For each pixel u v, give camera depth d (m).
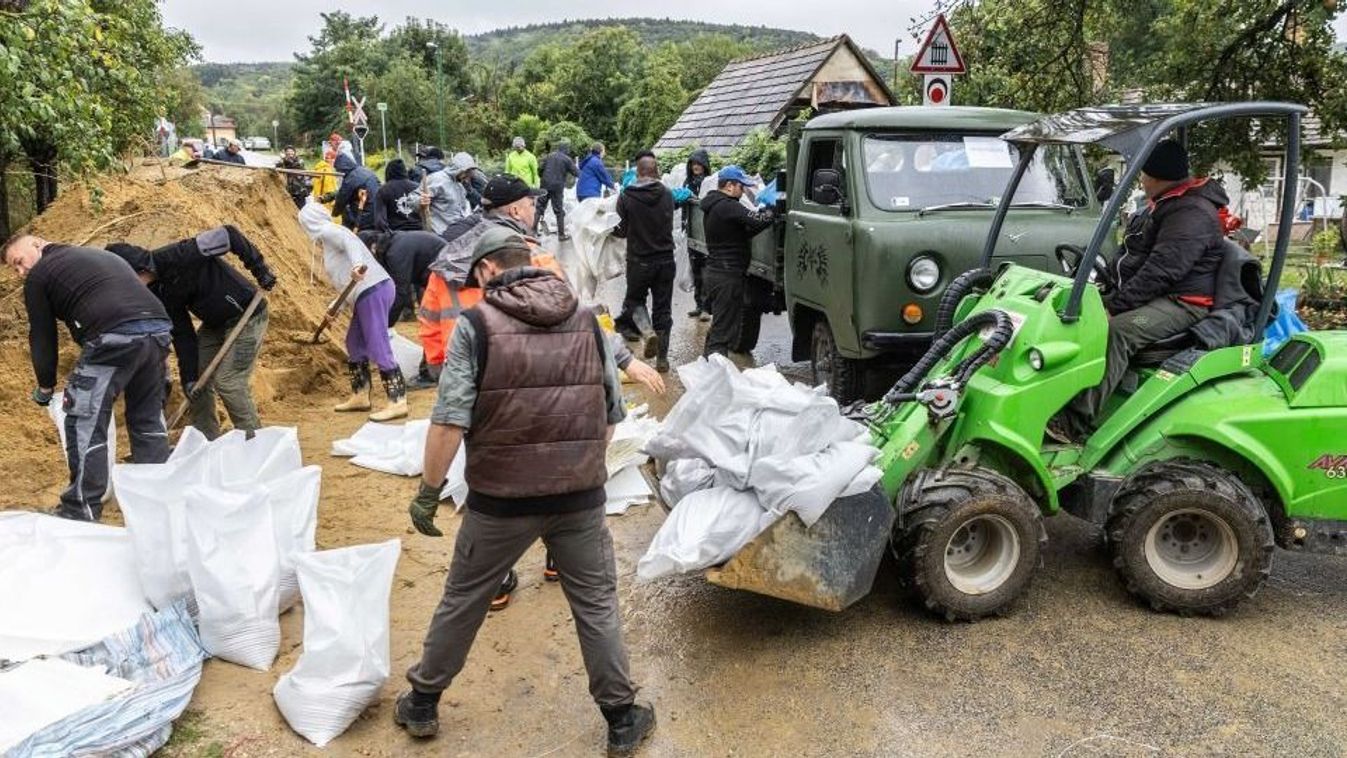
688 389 4.65
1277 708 3.91
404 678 4.15
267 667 4.13
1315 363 4.61
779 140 15.67
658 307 9.03
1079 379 4.58
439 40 73.50
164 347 5.24
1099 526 5.08
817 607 4.39
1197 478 4.51
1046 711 3.92
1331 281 11.36
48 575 4.07
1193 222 4.73
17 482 5.84
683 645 4.46
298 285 9.92
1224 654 4.30
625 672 3.63
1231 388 4.71
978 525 4.59
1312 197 21.59
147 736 3.56
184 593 4.24
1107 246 6.61
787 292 8.16
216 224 9.03
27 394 6.69
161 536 4.22
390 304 7.61
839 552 4.26
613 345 4.30
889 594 4.91
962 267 6.53
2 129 6.10
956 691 4.06
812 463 4.18
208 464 4.44
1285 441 4.55
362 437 6.82
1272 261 4.81
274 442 4.94
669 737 3.79
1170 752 3.65
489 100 70.88
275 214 11.17
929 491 4.44
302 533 4.60
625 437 5.98
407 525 5.65
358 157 27.42
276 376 8.11
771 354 10.06
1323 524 4.67
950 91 9.59
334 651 3.72
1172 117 4.42
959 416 4.70
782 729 3.83
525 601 4.84
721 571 4.17
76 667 3.69
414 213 11.36
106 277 5.05
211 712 3.83
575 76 58.59
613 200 10.11
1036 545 4.53
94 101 6.87
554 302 3.46
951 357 4.79
